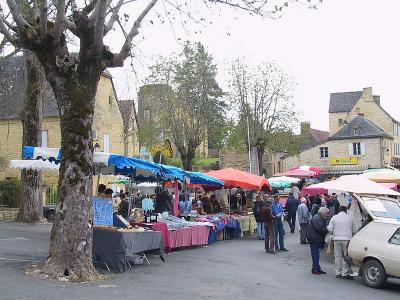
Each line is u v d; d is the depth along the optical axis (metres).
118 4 11.23
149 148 40.16
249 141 43.03
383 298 10.09
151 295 8.98
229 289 10.02
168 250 15.43
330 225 12.60
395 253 11.10
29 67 21.86
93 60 10.55
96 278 10.15
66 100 10.37
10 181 29.98
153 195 25.14
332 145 61.72
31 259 11.91
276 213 17.17
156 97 39.50
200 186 24.67
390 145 64.38
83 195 10.24
